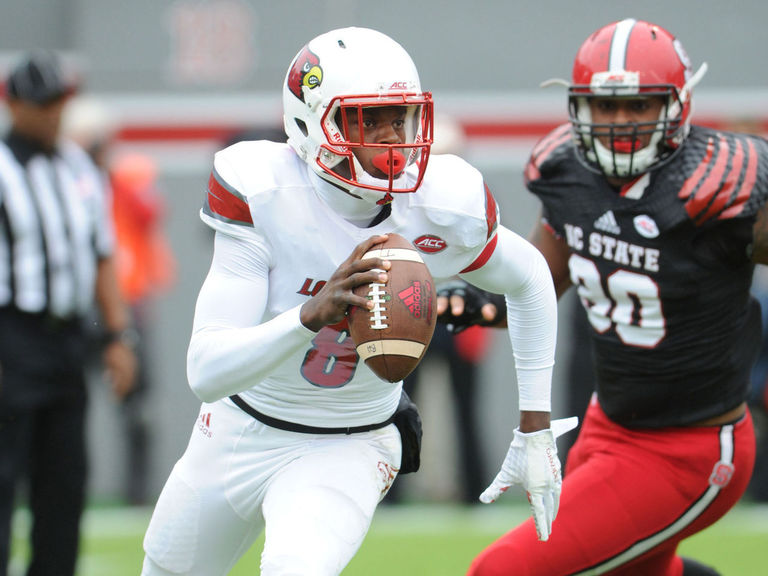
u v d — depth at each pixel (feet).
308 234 33.30
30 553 53.83
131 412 80.07
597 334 41.81
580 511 40.16
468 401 74.84
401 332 31.42
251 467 36.14
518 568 39.60
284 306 34.32
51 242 53.21
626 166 39.55
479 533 69.10
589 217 40.93
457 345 74.33
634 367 40.91
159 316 81.61
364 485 34.99
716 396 40.63
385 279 31.27
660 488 40.45
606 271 40.88
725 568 61.98
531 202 82.53
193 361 32.99
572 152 42.14
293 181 33.35
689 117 40.22
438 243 34.42
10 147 53.36
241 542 37.58
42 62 53.93
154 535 37.45
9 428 52.08
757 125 70.95
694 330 40.11
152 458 80.79
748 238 39.22
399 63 32.58
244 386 32.78
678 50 39.99
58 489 53.42
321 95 32.42
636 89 39.09
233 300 33.04
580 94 39.88
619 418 41.52
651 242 39.78
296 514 33.88
